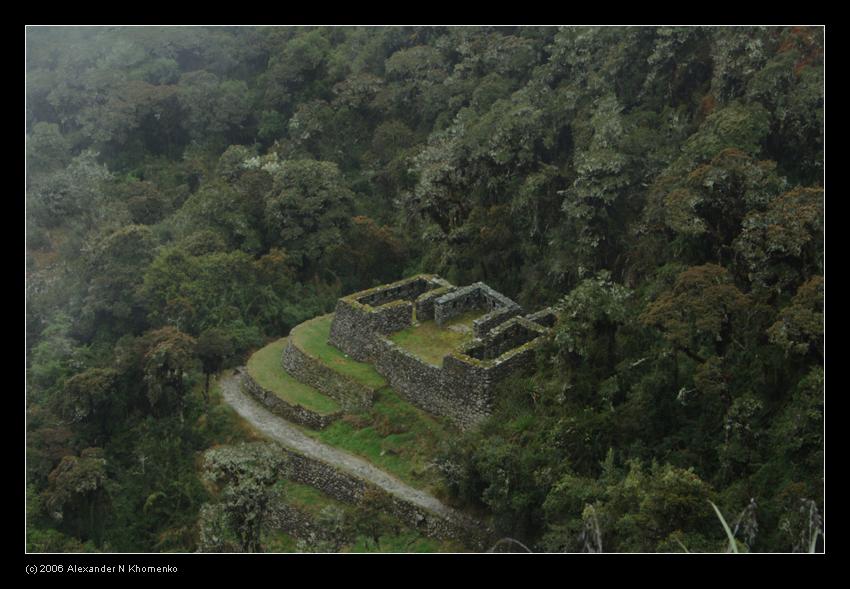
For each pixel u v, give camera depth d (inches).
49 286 3149.6
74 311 3031.5
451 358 2276.1
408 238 3265.3
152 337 2699.3
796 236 1945.1
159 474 2497.5
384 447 2315.5
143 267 3038.9
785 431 1830.7
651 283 2279.8
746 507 1731.1
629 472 1923.0
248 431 2460.6
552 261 2623.0
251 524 2102.6
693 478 1763.0
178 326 2893.7
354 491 2234.3
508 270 2780.5
